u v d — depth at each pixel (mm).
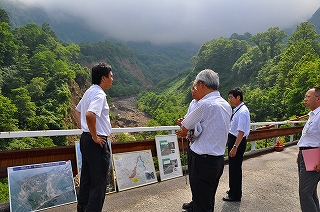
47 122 38656
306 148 2756
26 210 3033
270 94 38781
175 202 3658
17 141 28672
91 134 2438
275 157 7090
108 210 3307
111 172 3939
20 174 3119
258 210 3568
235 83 81750
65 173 3500
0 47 46375
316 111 2740
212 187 2465
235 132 3723
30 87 43406
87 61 128000
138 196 3832
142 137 34969
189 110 2865
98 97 2496
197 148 2412
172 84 130625
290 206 3771
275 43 76875
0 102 30688
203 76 2465
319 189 4551
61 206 3320
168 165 4773
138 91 130500
